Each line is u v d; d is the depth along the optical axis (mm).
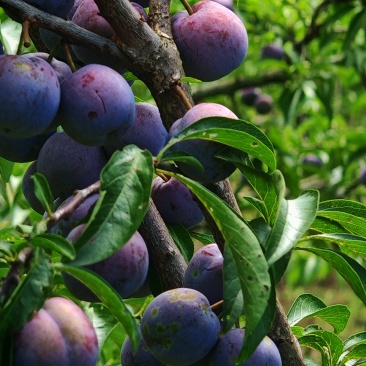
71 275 751
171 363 791
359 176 2295
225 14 860
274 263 756
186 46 845
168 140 801
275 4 2301
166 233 862
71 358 714
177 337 780
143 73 811
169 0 847
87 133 789
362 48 2293
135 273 774
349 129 2598
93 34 804
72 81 784
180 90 811
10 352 691
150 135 848
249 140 775
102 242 713
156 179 901
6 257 730
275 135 2123
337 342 914
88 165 826
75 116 781
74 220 783
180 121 797
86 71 788
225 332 725
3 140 841
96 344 729
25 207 1421
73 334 717
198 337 782
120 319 718
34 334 703
